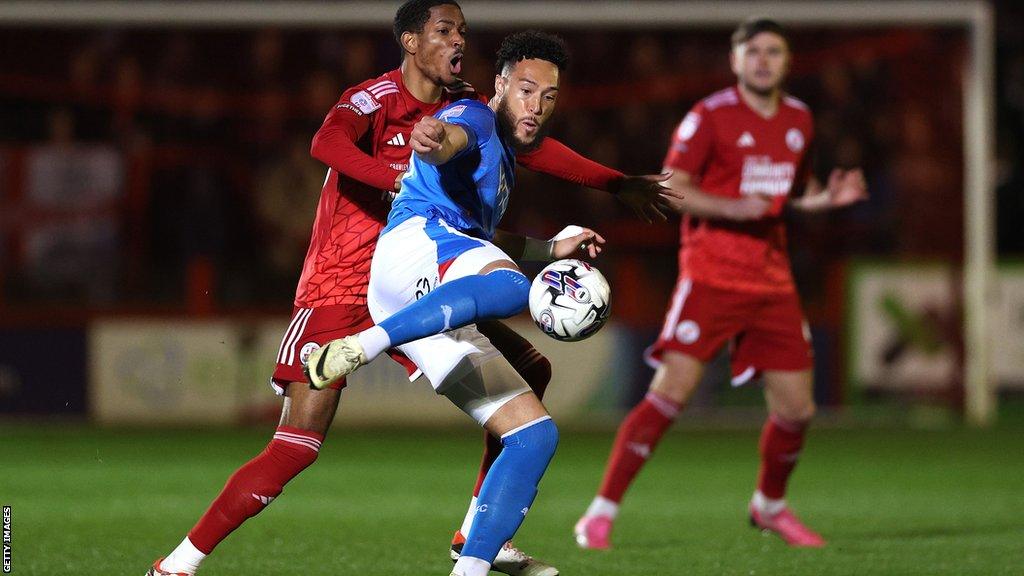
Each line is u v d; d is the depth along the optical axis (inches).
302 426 642.8
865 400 2027.6
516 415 604.4
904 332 2030.0
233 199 2144.4
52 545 855.1
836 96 2183.8
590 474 1360.7
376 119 665.0
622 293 2018.9
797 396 903.1
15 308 1977.1
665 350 915.4
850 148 2175.2
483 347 615.2
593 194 2110.0
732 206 883.4
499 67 629.9
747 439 1766.7
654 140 2202.3
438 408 1966.0
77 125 2133.4
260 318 1993.1
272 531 933.8
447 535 919.0
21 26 2107.5
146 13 2098.9
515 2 2196.1
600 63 2193.7
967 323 2030.0
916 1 2133.4
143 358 1975.9
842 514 1055.6
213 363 1977.1
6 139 2124.8
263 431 1863.9
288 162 2150.6
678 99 2204.7
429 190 621.9
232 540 888.3
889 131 2176.4
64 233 2094.0
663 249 2111.2
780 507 906.7
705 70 2203.5
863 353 2027.6
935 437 1792.6
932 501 1143.0
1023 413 2068.2
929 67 2172.7
